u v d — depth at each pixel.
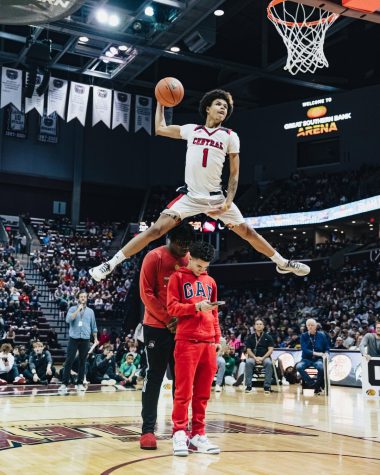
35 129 31.38
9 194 31.12
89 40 23.11
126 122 25.08
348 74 31.47
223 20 28.12
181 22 21.50
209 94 4.79
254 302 26.14
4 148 30.59
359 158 28.97
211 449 4.32
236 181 4.75
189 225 4.81
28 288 21.58
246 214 30.20
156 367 4.63
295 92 34.00
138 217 33.84
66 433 5.18
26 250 27.33
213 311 4.66
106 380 12.39
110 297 23.27
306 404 8.89
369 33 29.94
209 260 4.40
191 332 4.39
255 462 4.04
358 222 27.22
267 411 7.71
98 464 3.85
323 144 30.50
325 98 30.39
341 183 28.19
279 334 19.84
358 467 3.95
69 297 22.11
